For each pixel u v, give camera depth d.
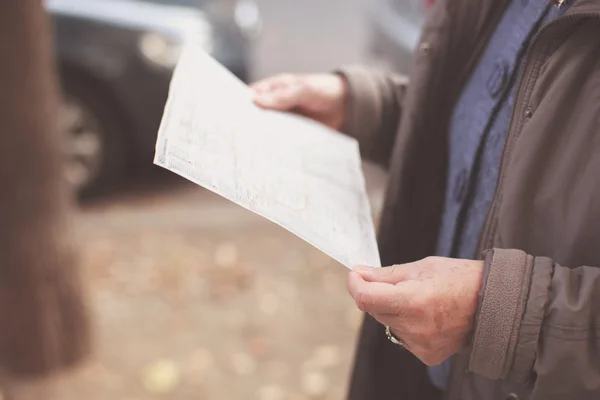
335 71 1.46
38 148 2.50
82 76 4.15
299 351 3.12
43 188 2.57
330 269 3.81
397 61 4.65
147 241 3.95
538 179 0.95
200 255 3.84
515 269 0.87
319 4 10.12
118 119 4.29
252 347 3.11
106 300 3.35
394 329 0.90
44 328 2.70
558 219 0.94
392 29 4.86
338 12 9.95
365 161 1.64
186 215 4.30
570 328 0.83
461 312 0.87
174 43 4.29
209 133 1.02
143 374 2.87
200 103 1.09
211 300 3.44
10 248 2.57
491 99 1.09
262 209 0.92
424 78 1.23
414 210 1.32
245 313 3.36
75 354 2.83
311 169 1.14
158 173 4.80
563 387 0.86
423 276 0.88
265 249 3.97
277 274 3.72
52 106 2.55
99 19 4.15
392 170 1.29
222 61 4.47
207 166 0.92
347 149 1.32
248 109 1.26
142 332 3.14
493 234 1.04
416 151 1.27
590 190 0.90
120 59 4.16
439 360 0.92
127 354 2.98
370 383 1.38
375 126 1.42
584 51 0.91
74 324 2.80
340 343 3.19
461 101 1.20
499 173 1.04
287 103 1.37
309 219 0.97
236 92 1.29
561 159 0.93
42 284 2.65
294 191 1.03
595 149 0.90
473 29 1.18
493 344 0.86
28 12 2.33
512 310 0.85
